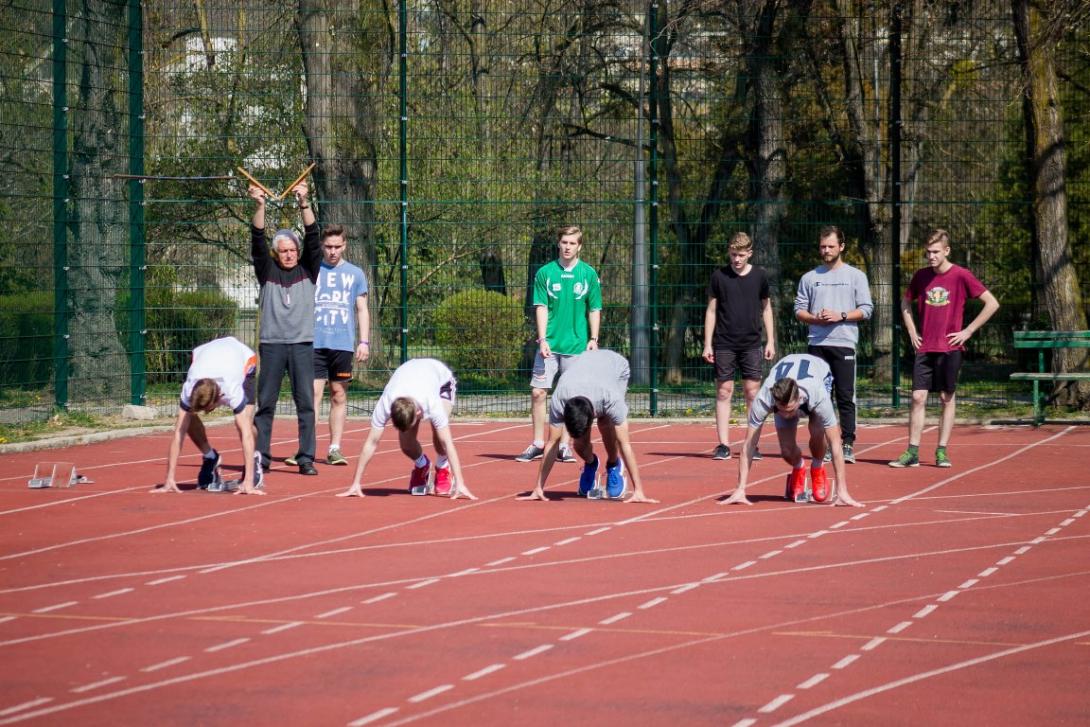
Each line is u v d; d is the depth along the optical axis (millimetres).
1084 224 26297
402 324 24516
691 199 26359
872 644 8602
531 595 9984
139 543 12078
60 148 22594
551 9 27812
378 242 25953
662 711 7184
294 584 10359
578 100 28078
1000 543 12219
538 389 18328
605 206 26188
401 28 23828
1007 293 27000
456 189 26406
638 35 28500
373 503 14469
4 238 23297
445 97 26594
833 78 27422
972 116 26141
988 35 25703
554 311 18281
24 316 23078
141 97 24203
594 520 13367
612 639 8703
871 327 29094
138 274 23953
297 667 8031
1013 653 8391
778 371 14414
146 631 8906
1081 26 24984
